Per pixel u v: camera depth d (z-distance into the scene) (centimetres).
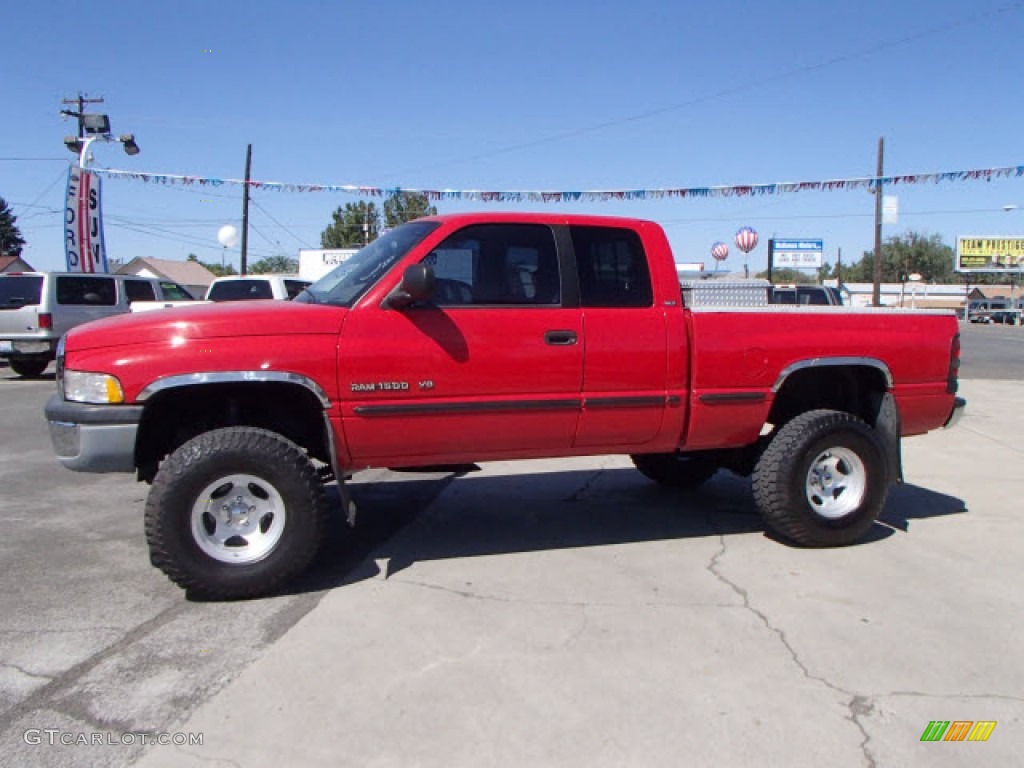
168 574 389
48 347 1438
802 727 286
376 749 272
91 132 2202
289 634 362
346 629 367
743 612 388
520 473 706
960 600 405
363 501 603
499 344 425
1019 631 368
